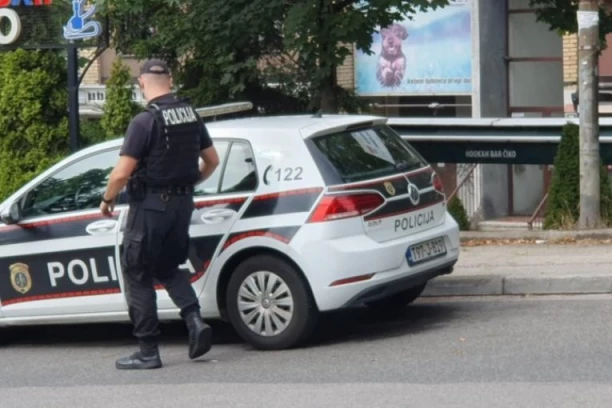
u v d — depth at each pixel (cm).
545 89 3244
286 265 1388
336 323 1570
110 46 2616
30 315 1507
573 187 2144
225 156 1438
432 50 3294
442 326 1488
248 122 1474
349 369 1291
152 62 1327
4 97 2270
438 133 2570
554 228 2138
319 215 1372
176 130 1312
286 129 1420
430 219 1483
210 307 1432
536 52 3241
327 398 1165
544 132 2489
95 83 3684
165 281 1363
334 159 1405
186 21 2267
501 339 1387
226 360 1384
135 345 1551
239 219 1411
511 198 3020
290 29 2128
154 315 1360
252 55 2464
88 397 1235
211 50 2375
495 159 2548
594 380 1179
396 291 1428
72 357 1488
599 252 1838
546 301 1598
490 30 3256
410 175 1466
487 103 3259
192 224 1430
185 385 1264
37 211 1505
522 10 3244
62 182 1506
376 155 1454
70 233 1480
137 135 1299
